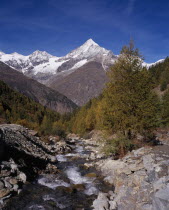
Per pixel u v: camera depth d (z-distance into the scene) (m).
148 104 18.17
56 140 45.31
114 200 11.58
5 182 13.70
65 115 146.50
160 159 13.12
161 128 34.72
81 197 13.30
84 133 72.88
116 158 19.78
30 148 24.45
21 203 12.20
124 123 18.58
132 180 12.16
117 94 19.16
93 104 91.25
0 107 104.81
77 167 21.67
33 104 171.38
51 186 15.38
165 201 7.83
